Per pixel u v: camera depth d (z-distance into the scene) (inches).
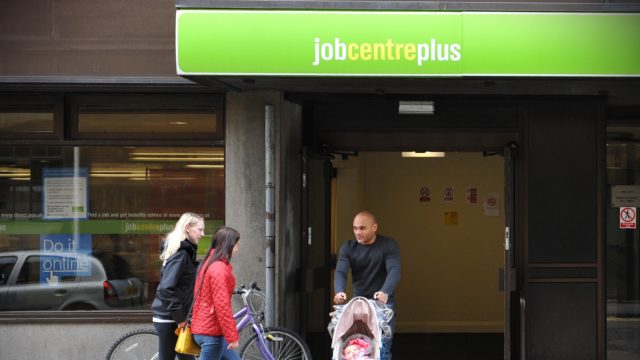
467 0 292.4
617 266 335.6
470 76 265.1
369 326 244.2
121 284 321.4
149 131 320.2
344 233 429.1
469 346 401.4
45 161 323.3
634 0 292.5
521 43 264.4
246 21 267.0
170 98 319.9
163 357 257.9
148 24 311.7
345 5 266.5
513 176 323.6
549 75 264.4
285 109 320.5
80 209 323.0
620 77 264.5
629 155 336.8
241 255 313.1
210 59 266.7
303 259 325.1
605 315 321.7
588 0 293.1
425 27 265.3
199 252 318.3
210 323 242.8
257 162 314.0
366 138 334.6
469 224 438.6
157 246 321.7
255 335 293.0
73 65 312.3
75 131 321.7
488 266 438.0
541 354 320.5
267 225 307.6
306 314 331.9
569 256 321.1
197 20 266.7
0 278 323.6
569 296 321.1
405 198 440.1
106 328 315.0
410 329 437.1
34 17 313.4
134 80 308.0
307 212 325.7
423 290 438.6
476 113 329.4
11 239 324.8
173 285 248.2
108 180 323.0
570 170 323.0
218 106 318.0
